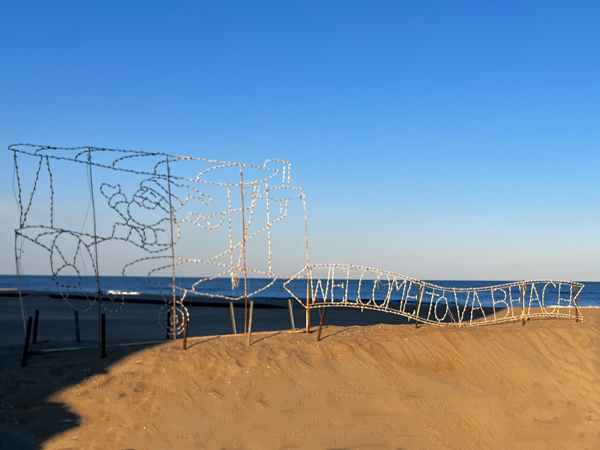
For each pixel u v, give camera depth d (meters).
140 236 7.18
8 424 5.19
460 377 7.32
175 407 5.83
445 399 6.71
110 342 7.61
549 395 7.25
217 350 7.08
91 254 6.88
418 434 6.04
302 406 6.16
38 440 5.05
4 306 16.53
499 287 9.97
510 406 6.87
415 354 7.59
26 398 5.68
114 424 5.45
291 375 6.68
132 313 14.44
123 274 7.06
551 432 6.49
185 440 5.36
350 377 6.85
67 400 5.76
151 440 5.30
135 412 5.67
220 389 6.25
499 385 7.27
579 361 8.09
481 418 6.54
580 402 7.20
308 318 8.42
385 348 7.60
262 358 6.96
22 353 6.84
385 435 5.91
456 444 5.99
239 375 6.55
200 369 6.60
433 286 9.40
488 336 8.42
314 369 6.88
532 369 7.70
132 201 7.14
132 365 6.55
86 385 6.05
